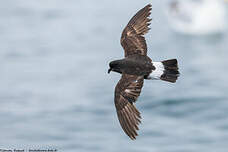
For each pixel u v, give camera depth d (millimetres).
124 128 7285
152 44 28234
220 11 31422
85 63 25453
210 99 19922
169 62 7820
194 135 17031
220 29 30672
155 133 17359
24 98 21156
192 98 20047
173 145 16453
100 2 38344
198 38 29391
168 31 30609
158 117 18609
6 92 22000
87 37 30250
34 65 25781
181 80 22234
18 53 28047
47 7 38188
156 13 33969
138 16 8609
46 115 19203
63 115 19141
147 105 19594
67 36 30953
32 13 36812
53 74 24188
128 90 7484
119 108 7430
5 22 34938
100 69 24422
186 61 25125
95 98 20609
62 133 17609
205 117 18422
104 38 29812
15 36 31688
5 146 16750
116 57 26250
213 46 27766
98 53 27078
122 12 34969
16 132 17781
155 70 7746
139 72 7668
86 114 19141
